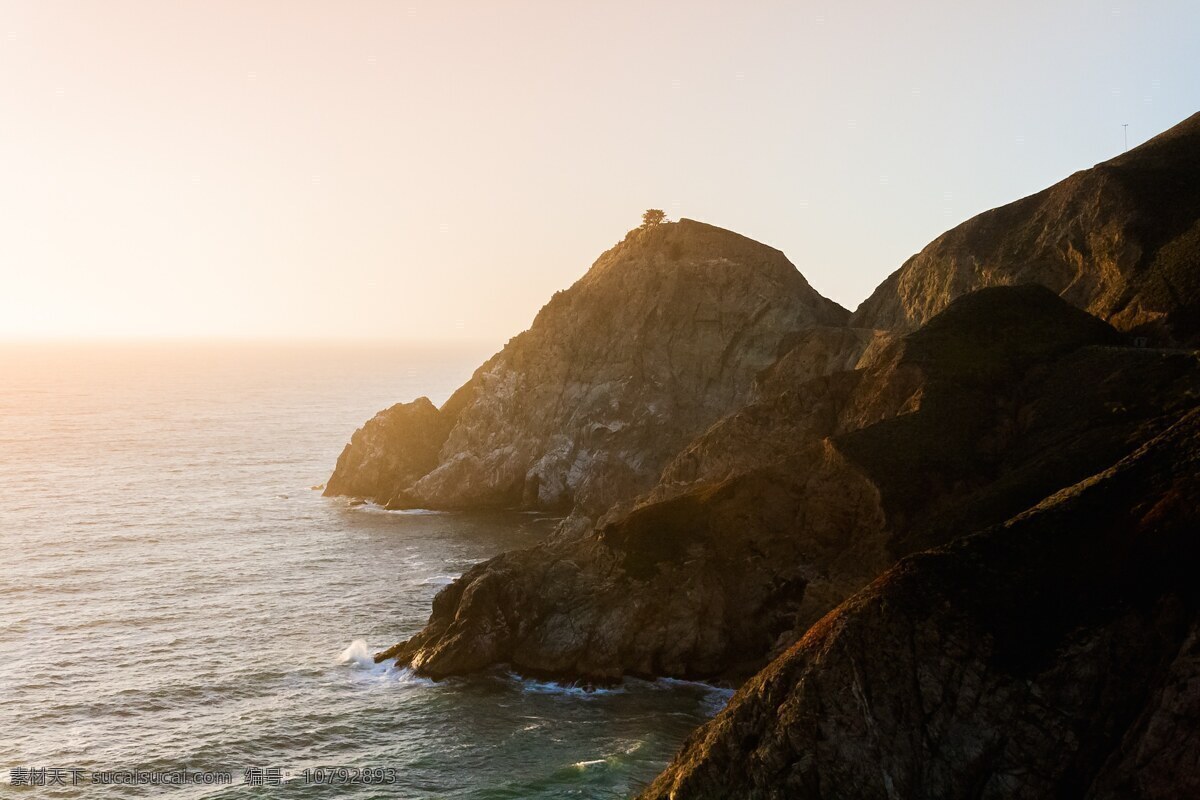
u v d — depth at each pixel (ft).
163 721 183.62
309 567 297.53
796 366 359.87
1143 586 116.57
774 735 122.72
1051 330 228.22
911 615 124.16
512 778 158.51
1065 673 114.93
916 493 186.91
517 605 211.61
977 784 113.91
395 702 191.01
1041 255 301.22
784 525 203.31
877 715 119.65
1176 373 184.75
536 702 189.67
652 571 206.59
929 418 203.41
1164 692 103.91
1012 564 127.34
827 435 244.42
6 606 253.65
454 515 384.68
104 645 225.15
